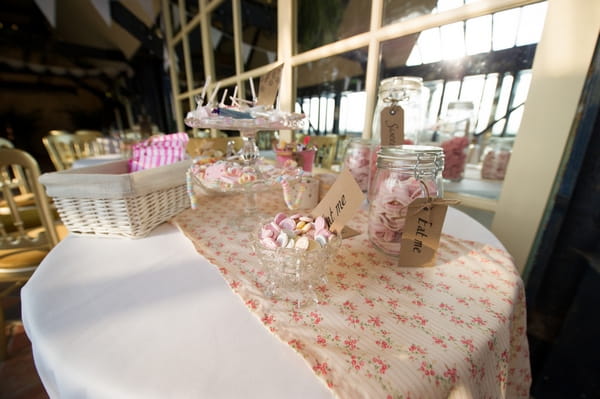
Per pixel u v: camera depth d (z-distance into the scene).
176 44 2.51
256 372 0.26
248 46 1.60
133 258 0.51
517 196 0.71
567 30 0.57
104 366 0.27
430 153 0.44
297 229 0.43
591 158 0.60
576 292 0.68
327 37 1.16
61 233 1.66
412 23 0.84
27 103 3.16
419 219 0.43
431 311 0.36
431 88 0.95
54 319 0.34
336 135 1.28
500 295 0.39
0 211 1.34
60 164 2.18
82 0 2.56
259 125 0.62
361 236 0.61
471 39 0.79
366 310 0.36
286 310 0.36
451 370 0.27
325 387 0.24
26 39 2.88
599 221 0.61
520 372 0.50
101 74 3.42
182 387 0.25
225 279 0.43
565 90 0.59
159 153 1.07
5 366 1.04
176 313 0.35
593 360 0.68
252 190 0.69
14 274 0.98
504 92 0.80
